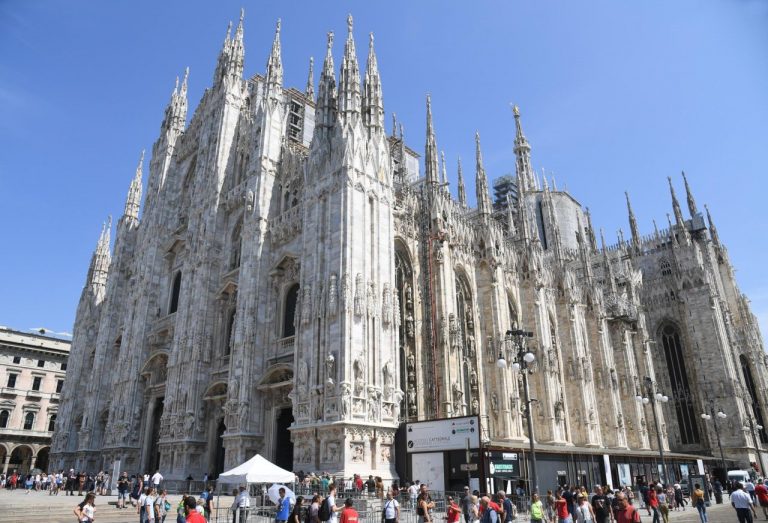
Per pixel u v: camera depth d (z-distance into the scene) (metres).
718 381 66.12
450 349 38.66
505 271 49.88
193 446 40.75
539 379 47.97
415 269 41.22
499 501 19.78
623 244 81.31
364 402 30.83
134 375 51.03
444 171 47.03
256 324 39.41
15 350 83.75
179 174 62.12
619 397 57.88
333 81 42.06
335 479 27.72
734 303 78.19
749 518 20.81
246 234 43.00
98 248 72.19
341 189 35.22
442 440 28.28
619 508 15.66
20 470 81.75
